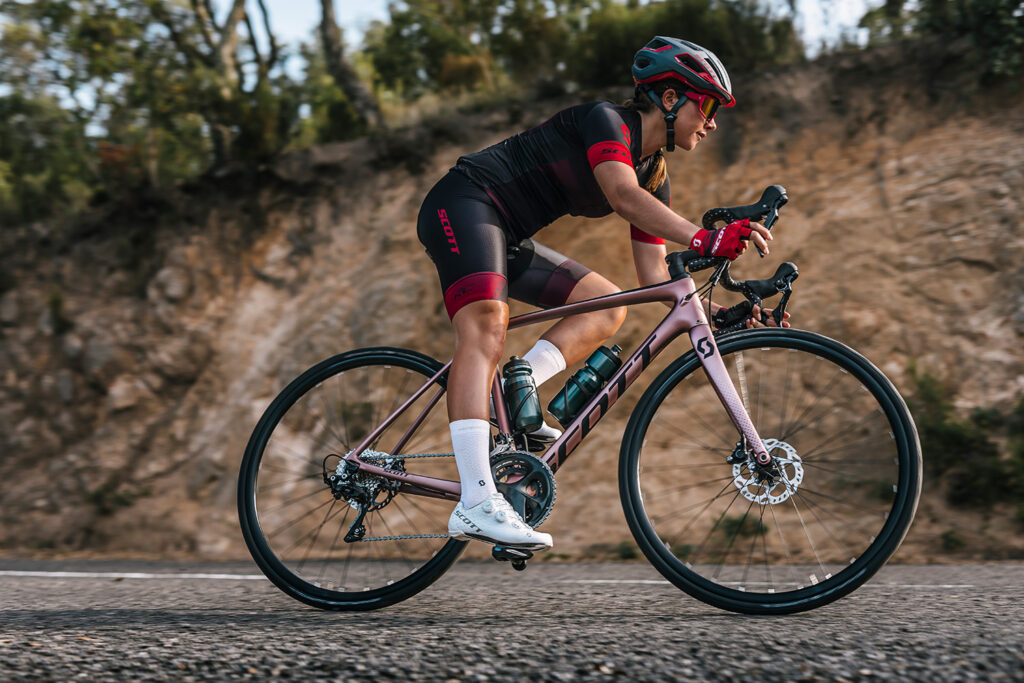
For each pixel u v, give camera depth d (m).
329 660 1.37
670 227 2.04
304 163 9.22
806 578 3.05
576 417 2.17
